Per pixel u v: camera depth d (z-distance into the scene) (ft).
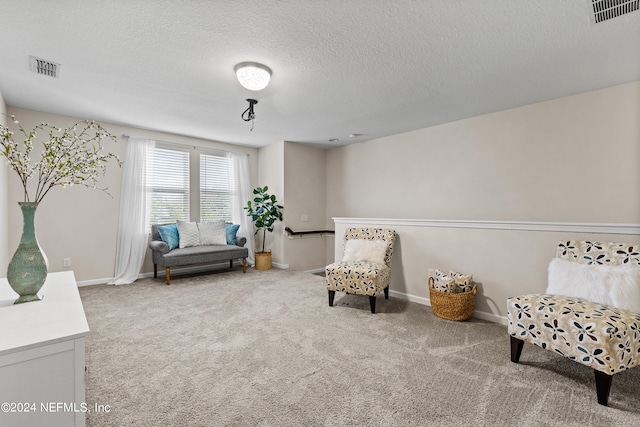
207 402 5.34
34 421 3.56
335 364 6.73
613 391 5.79
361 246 11.74
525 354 7.29
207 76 8.79
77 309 4.69
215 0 5.61
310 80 9.05
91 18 6.15
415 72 8.53
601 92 9.55
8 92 10.00
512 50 7.36
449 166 13.26
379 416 5.02
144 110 11.81
